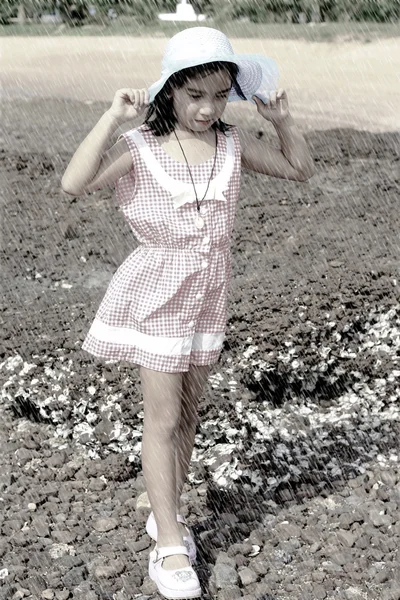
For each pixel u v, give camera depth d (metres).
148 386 2.88
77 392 3.98
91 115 10.85
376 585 3.00
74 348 4.29
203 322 2.95
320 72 14.03
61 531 3.26
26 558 3.11
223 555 3.12
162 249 2.85
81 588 2.96
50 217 6.68
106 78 14.34
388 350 4.50
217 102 2.78
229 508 3.42
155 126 2.85
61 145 9.09
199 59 2.66
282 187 7.23
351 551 3.15
